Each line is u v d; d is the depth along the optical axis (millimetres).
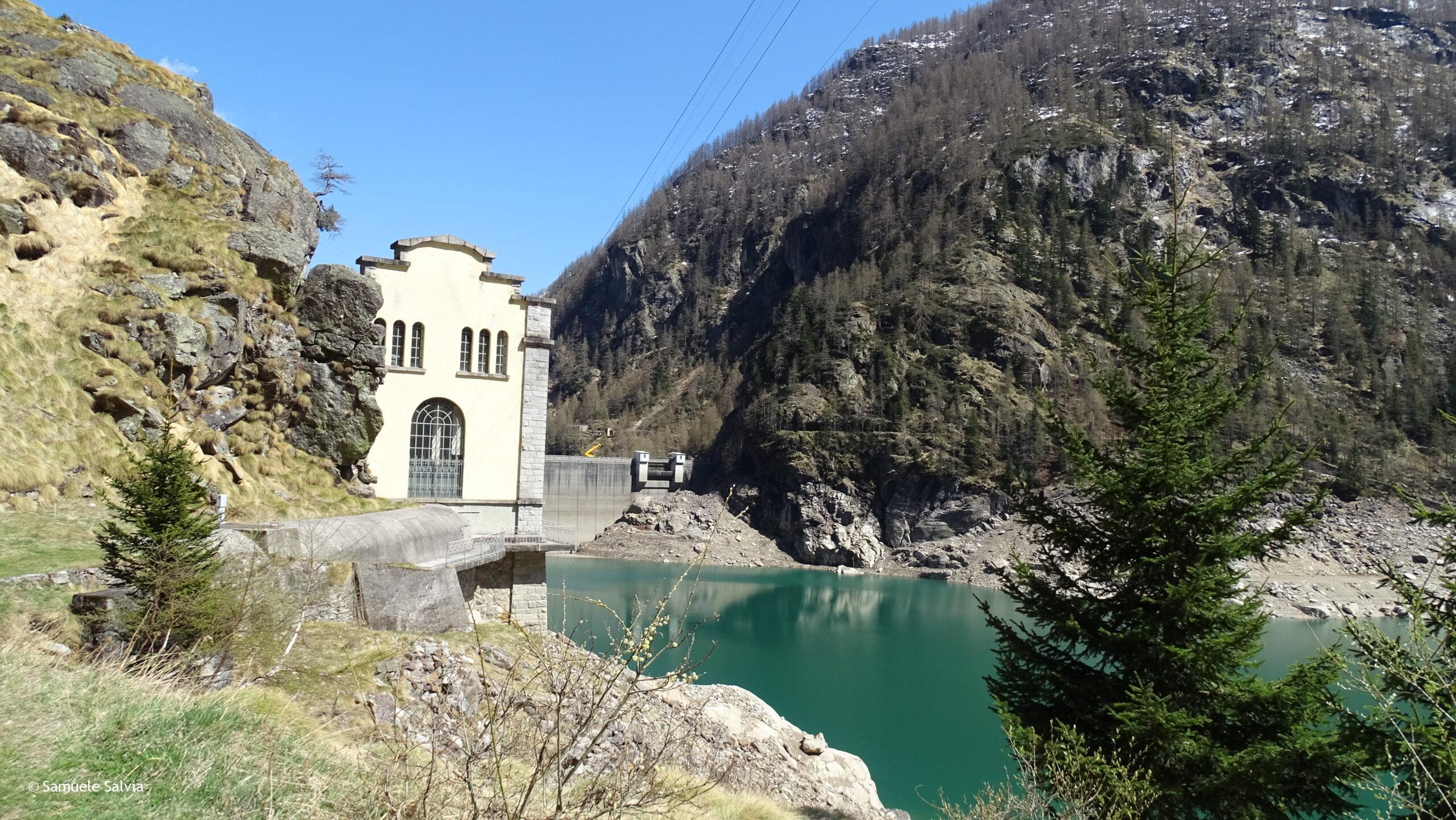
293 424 40344
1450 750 11711
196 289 36594
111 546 17812
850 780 31375
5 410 27547
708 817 16656
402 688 20609
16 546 22500
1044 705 18641
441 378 43594
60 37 43219
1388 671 13070
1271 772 15203
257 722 12789
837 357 157375
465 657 24359
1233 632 16703
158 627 16672
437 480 43469
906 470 135375
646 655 8961
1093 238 171750
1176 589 16656
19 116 35781
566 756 10211
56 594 19078
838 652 70000
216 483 32969
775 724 34625
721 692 36656
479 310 44688
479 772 11000
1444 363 151750
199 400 35562
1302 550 106875
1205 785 15648
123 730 11219
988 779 39875
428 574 27656
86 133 38000
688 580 108625
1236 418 109688
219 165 45719
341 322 41156
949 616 90375
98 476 28766
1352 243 185250
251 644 18891
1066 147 191375
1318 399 139625
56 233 34281
